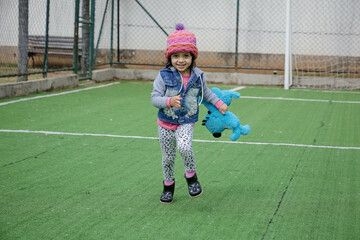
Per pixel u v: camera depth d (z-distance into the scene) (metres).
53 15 12.59
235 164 5.81
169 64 4.31
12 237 3.66
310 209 4.36
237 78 14.54
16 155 6.01
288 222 4.04
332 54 14.77
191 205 4.42
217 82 14.67
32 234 3.72
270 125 8.25
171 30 15.77
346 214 4.25
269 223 4.01
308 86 14.08
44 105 9.75
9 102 9.94
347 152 6.48
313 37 14.82
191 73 4.25
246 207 4.39
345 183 5.14
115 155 6.10
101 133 7.32
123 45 15.90
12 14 11.02
